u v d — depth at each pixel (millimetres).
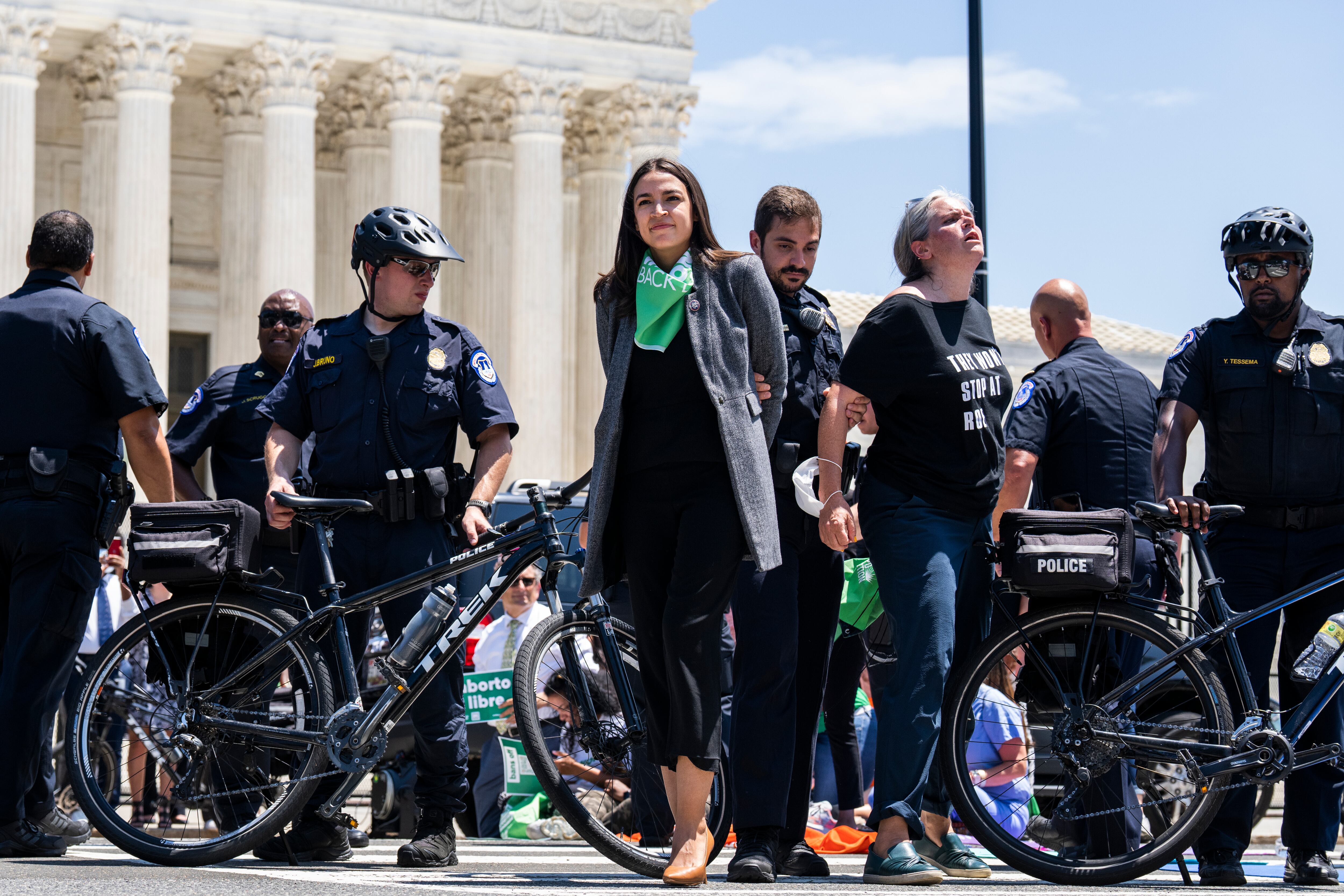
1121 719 5773
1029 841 5855
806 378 6496
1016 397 7172
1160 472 6625
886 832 5777
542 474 43406
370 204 46438
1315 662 6035
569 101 45250
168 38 40562
